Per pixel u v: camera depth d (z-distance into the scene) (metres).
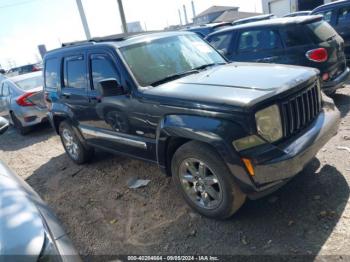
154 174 4.62
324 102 3.60
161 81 3.80
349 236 2.76
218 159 2.99
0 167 2.82
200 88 3.29
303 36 5.73
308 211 3.17
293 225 3.03
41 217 2.14
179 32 4.80
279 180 2.82
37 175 5.59
